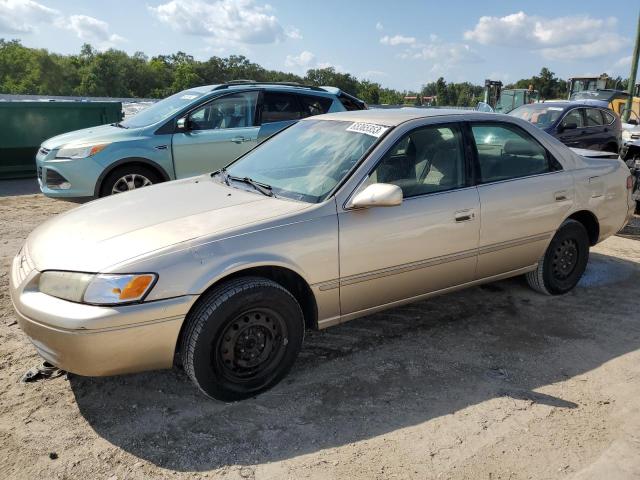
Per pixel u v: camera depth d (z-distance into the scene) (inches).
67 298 111.3
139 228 125.9
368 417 122.5
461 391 133.4
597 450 112.5
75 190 269.9
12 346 149.0
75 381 133.6
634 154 342.6
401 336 161.6
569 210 181.6
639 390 135.0
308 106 324.8
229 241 120.6
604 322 173.6
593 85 927.7
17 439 112.1
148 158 278.5
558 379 139.8
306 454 110.1
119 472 104.0
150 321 111.7
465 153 160.1
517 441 115.0
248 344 124.3
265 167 161.3
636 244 269.3
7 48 3863.2
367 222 137.6
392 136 147.6
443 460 108.9
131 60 4010.8
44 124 410.3
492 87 966.4
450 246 153.3
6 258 217.5
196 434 115.5
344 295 138.3
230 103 302.0
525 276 194.1
